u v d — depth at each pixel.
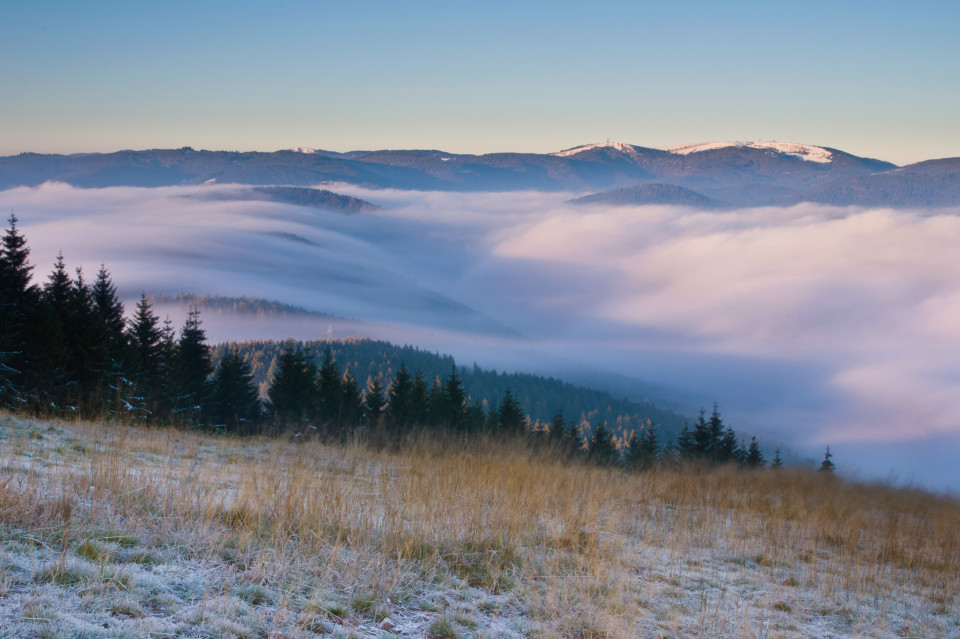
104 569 4.10
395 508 6.49
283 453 10.42
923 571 7.71
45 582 3.86
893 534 9.30
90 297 32.28
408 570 5.11
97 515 5.04
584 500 8.52
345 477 8.34
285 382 38.44
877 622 5.70
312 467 8.77
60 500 5.16
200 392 36.22
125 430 10.18
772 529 8.87
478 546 5.98
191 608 3.82
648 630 4.81
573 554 6.29
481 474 8.37
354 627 4.03
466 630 4.30
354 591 4.59
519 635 4.33
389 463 10.31
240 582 4.39
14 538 4.42
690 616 5.20
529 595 5.07
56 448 7.90
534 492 8.03
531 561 5.89
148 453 8.66
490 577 5.36
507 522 6.64
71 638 3.25
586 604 4.97
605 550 6.61
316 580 4.63
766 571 6.94
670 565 6.67
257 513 5.70
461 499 7.02
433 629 4.22
